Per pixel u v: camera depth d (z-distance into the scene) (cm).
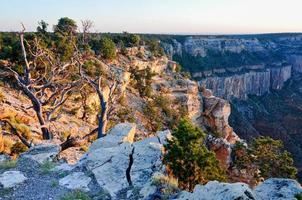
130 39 10581
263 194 1231
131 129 2248
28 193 1390
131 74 8312
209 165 1630
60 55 6072
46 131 3275
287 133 17112
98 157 1725
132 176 1539
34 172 1628
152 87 8562
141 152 1767
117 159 1702
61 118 4500
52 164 1719
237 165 4672
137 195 1350
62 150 2616
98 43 8188
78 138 2820
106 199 1355
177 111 7919
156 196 1277
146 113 6844
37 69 5288
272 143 4284
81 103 5362
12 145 3005
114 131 2216
